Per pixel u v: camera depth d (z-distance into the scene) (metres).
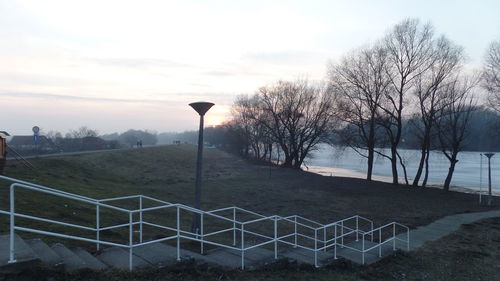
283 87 53.25
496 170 68.88
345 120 38.69
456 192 31.56
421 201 25.56
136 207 16.33
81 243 7.53
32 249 5.30
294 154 53.12
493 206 24.20
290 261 7.62
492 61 29.86
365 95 36.25
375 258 10.08
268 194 26.06
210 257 7.43
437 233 15.13
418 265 9.86
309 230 14.98
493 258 11.27
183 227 13.02
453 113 31.95
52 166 25.80
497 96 29.78
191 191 25.64
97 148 79.31
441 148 33.69
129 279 5.14
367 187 32.75
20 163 23.38
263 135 62.59
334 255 9.21
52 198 12.52
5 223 8.12
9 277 4.38
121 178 29.88
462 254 11.56
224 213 17.94
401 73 34.56
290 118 52.44
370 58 35.56
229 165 52.88
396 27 34.09
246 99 71.62
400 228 16.16
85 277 4.92
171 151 63.22
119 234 9.41
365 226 16.42
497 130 32.03
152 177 33.56
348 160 92.69
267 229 14.72
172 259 6.27
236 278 6.09
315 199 24.59
